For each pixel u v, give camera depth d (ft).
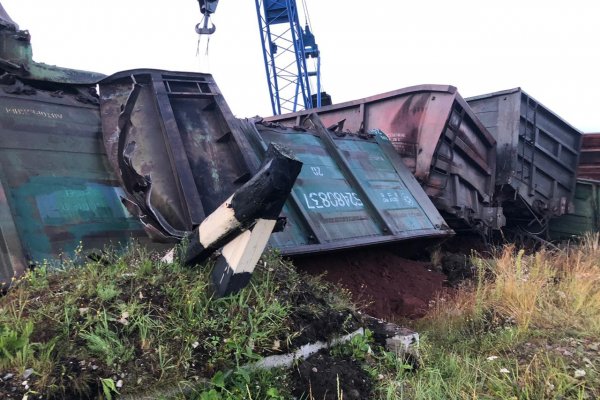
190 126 18.10
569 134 37.65
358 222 21.33
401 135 28.45
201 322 10.36
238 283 11.19
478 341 15.94
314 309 12.46
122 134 15.02
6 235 12.28
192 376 9.31
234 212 10.59
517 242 37.04
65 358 8.63
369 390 11.21
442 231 24.94
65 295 10.19
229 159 18.20
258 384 9.89
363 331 13.38
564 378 12.62
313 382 10.68
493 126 33.17
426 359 13.60
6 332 8.57
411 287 21.24
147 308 10.25
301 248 17.80
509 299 18.38
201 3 36.29
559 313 17.53
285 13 93.15
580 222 38.50
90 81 17.39
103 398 8.26
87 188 15.11
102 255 13.08
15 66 15.31
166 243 14.67
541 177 36.01
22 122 14.79
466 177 29.89
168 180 16.30
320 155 23.06
